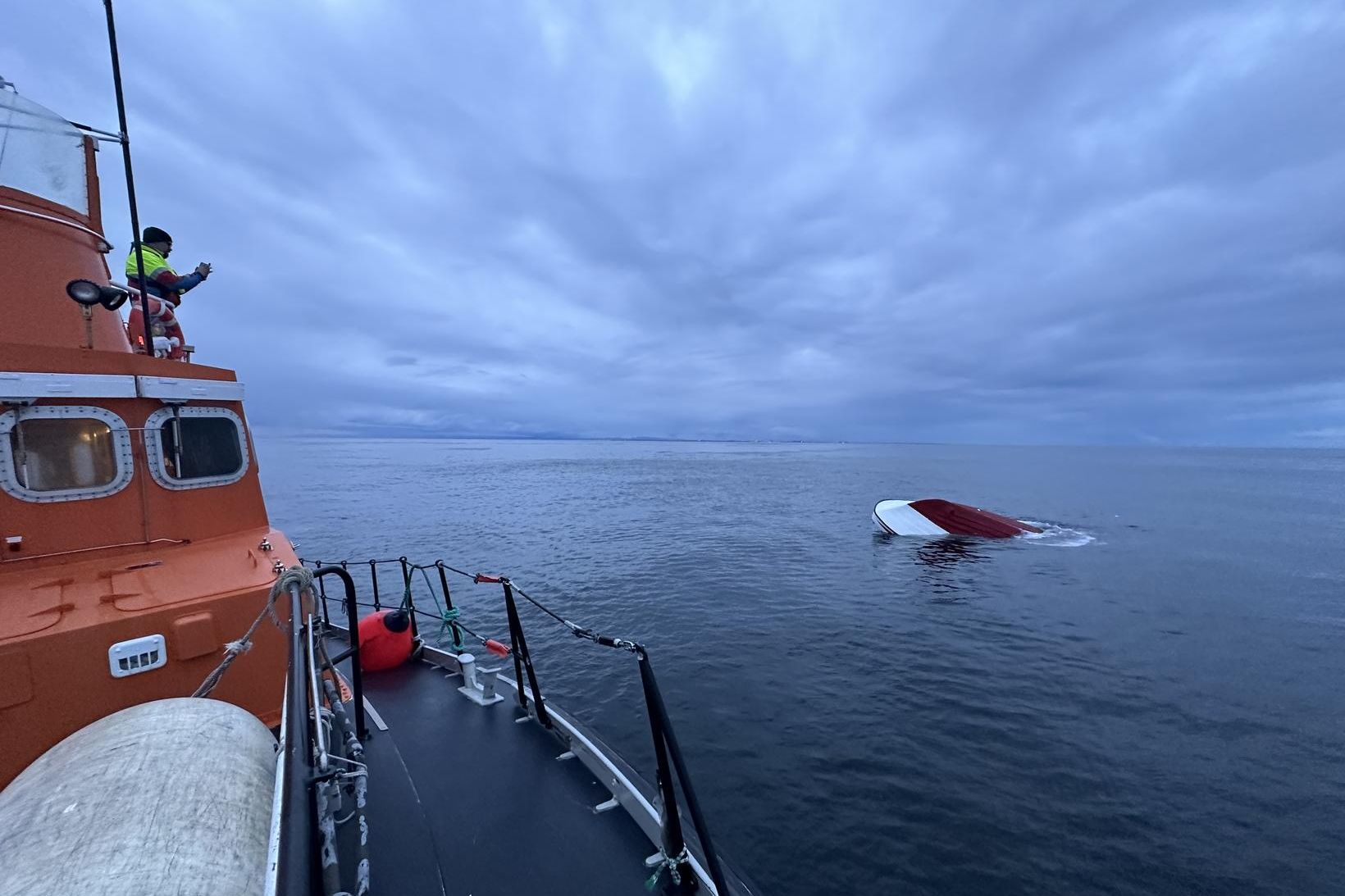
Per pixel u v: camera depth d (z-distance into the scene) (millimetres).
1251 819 8469
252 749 3680
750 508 47344
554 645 15453
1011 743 10445
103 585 4355
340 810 4090
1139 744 10453
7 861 2645
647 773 9508
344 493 60469
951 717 11359
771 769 9586
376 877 4059
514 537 33250
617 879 4125
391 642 7945
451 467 119688
